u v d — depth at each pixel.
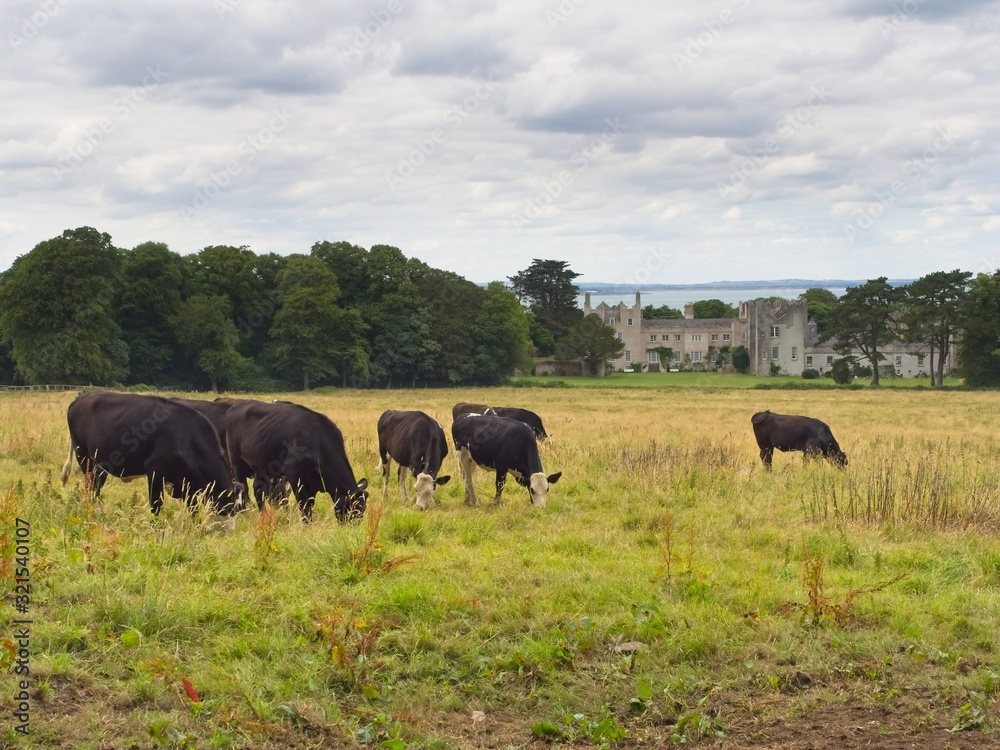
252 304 75.69
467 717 6.31
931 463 17.67
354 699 6.42
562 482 15.48
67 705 5.89
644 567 9.48
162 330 71.25
